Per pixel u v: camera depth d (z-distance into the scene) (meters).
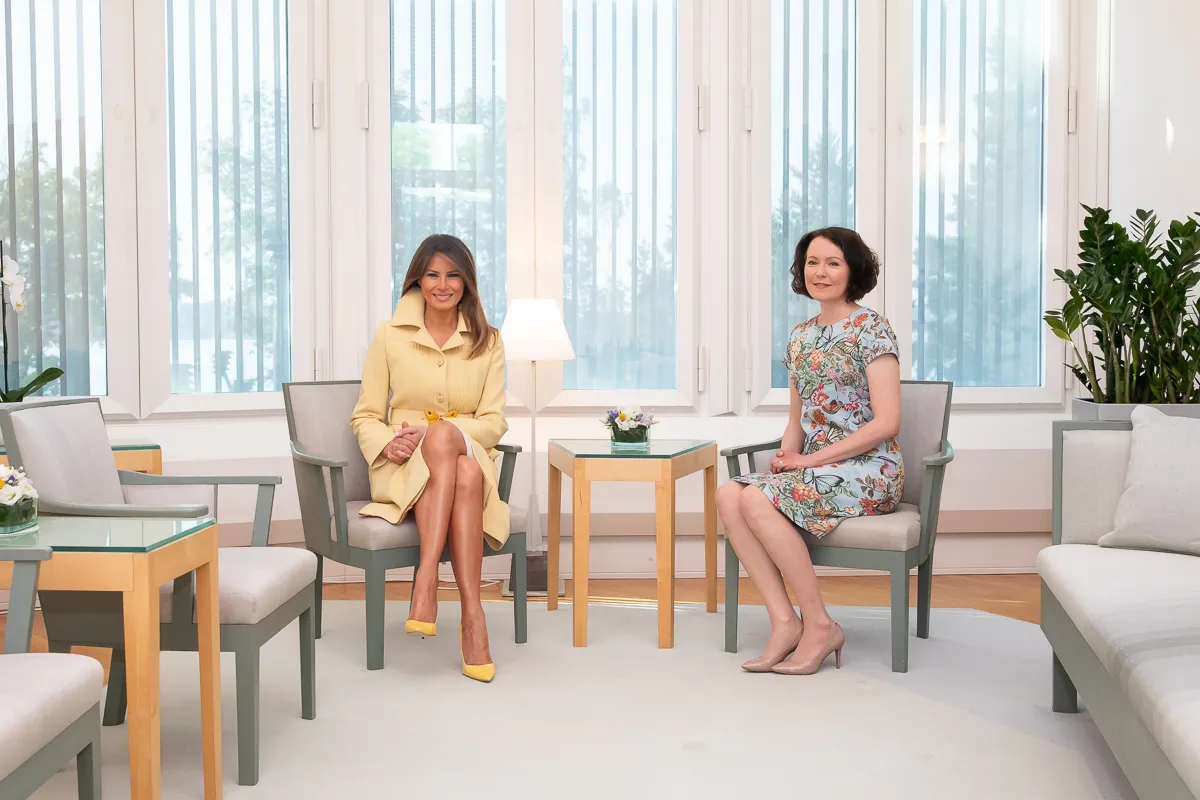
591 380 4.38
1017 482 4.22
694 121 4.28
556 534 3.67
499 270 4.33
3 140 3.83
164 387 4.00
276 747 2.34
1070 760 2.27
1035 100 4.41
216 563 2.00
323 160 4.15
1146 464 2.50
